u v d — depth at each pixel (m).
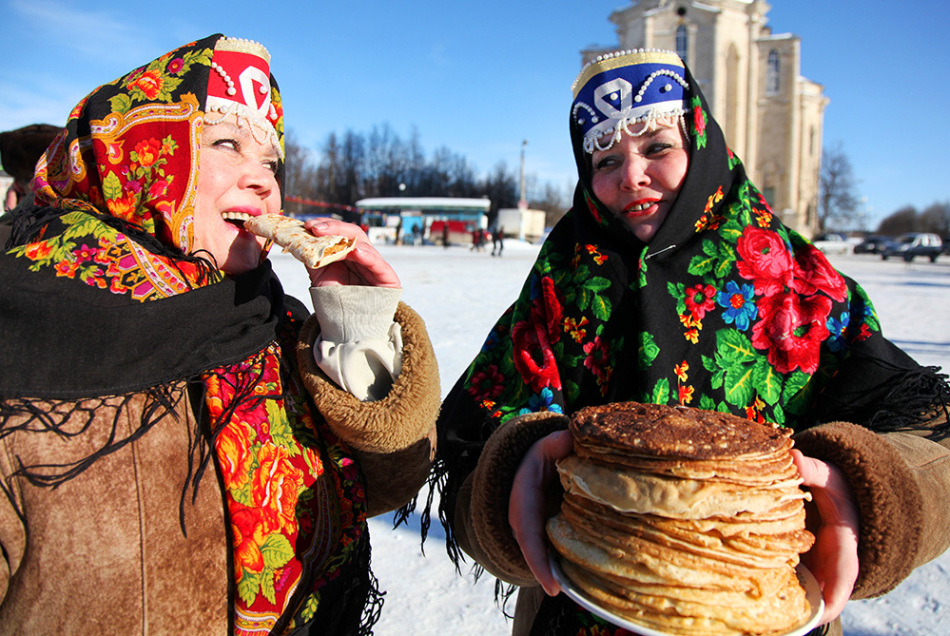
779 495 1.07
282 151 1.53
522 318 1.77
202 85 1.34
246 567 1.21
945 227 77.12
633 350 1.58
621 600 1.06
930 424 1.41
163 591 1.15
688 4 41.19
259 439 1.30
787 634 1.03
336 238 1.30
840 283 1.62
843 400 1.49
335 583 1.39
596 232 1.77
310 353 1.40
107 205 1.33
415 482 1.48
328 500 1.40
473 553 1.48
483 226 46.75
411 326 1.40
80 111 1.36
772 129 47.91
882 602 2.62
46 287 1.14
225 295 1.30
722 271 1.62
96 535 1.09
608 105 1.70
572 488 1.18
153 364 1.18
